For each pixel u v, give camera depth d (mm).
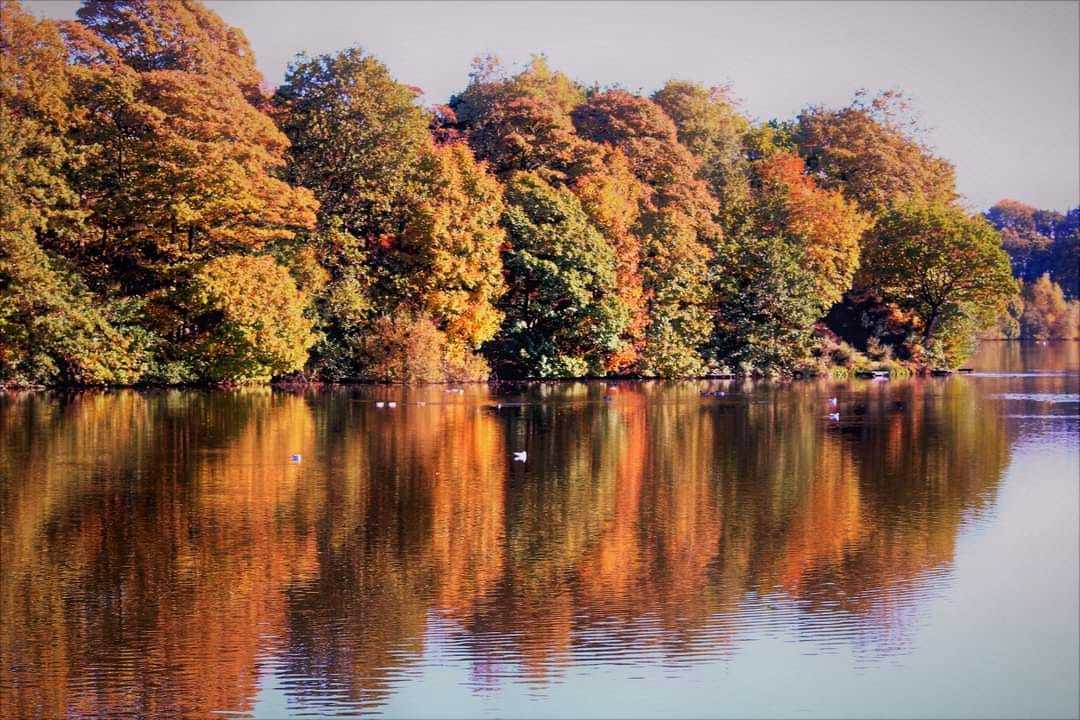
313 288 77125
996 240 109375
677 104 118750
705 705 20188
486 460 43469
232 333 71625
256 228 74000
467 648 22578
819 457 45906
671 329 91750
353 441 47875
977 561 29281
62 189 67312
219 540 30188
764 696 20609
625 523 32969
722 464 43688
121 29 77688
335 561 28453
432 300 81312
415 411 60562
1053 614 25125
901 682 21312
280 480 38469
